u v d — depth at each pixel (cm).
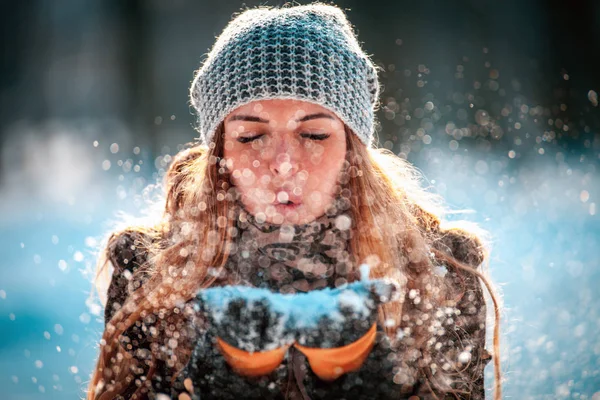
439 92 1670
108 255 247
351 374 190
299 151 221
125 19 1888
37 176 1154
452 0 1803
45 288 563
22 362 421
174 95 1852
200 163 254
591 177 947
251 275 230
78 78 1856
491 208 763
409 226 243
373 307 186
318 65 225
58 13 1883
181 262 235
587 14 1723
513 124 1370
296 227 224
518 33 1772
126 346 232
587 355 365
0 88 1819
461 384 231
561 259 560
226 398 189
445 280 238
